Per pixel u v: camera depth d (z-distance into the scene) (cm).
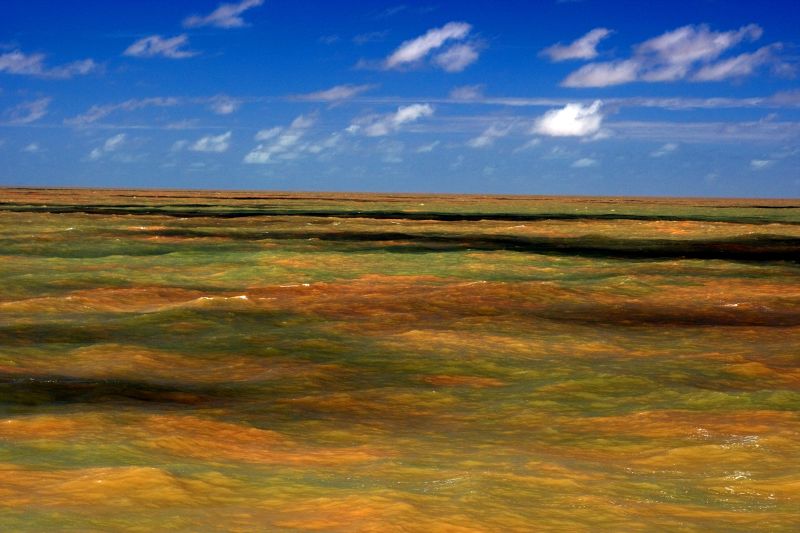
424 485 1256
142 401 1838
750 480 1320
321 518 1079
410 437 1602
